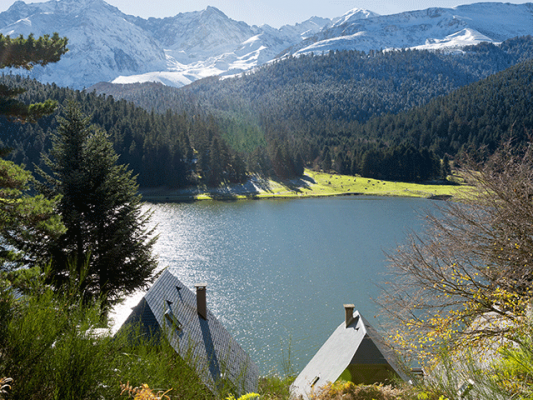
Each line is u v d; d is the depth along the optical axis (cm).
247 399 381
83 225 2038
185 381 339
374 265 5316
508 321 737
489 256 764
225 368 402
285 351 3023
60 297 289
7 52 1320
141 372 299
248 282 4728
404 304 874
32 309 270
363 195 13638
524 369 312
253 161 15988
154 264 2248
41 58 1373
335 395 1165
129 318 1469
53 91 17812
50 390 252
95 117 16362
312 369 2152
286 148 16638
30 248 1709
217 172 14250
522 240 717
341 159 17750
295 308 3916
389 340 905
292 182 15550
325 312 3809
